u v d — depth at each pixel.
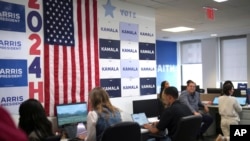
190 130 3.09
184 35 9.48
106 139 2.40
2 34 3.23
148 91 5.05
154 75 5.20
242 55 9.70
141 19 5.02
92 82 4.15
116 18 4.56
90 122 2.73
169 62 11.26
